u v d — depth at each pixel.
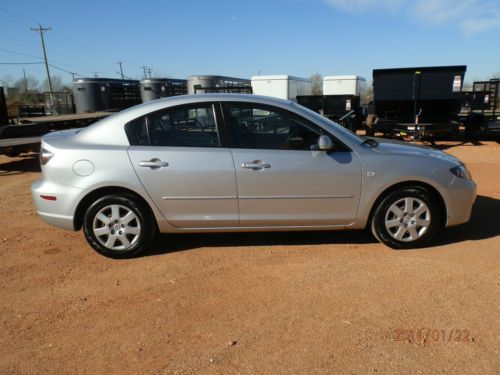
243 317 3.38
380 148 4.70
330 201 4.50
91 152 4.43
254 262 4.41
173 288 3.91
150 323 3.34
